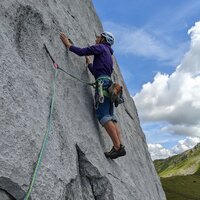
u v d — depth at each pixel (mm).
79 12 3387
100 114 2553
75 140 2209
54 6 2709
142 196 2988
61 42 2562
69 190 1963
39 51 2221
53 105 2100
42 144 1837
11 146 1625
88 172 2238
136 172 3238
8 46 1899
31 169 1693
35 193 1662
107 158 2590
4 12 2008
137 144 3855
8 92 1735
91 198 2199
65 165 1977
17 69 1883
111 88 2512
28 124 1785
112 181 2445
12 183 1566
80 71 2713
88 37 3307
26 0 2252
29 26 2207
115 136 2523
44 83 2129
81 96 2570
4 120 1643
